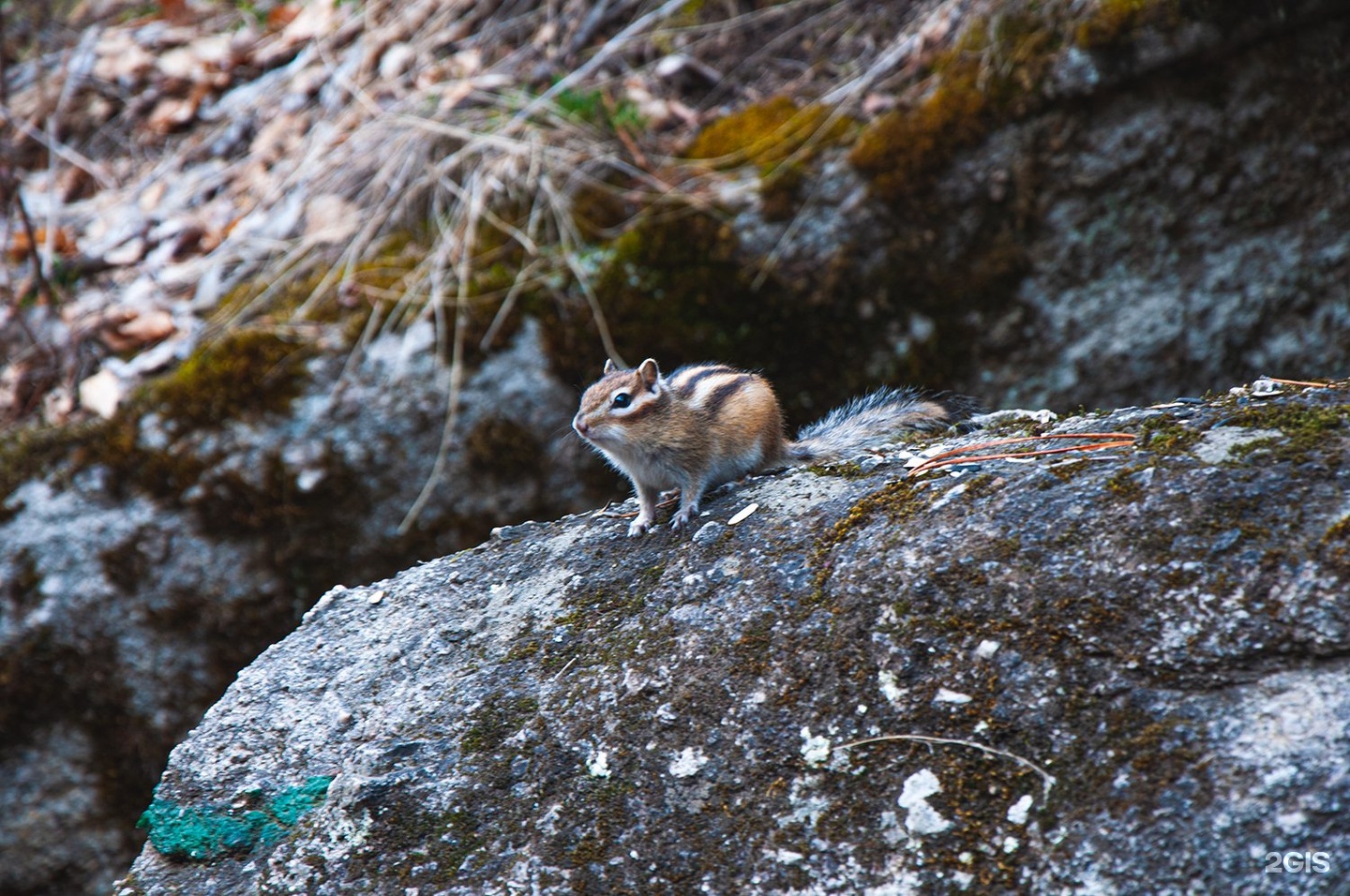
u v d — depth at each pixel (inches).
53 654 431.2
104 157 579.8
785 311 436.5
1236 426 191.6
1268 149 419.2
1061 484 194.5
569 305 438.0
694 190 450.3
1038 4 429.4
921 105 437.1
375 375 435.2
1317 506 171.0
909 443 248.5
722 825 188.4
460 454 433.1
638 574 232.4
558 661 221.0
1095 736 169.9
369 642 246.2
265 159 540.1
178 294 490.0
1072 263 429.4
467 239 459.5
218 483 430.0
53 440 440.5
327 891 204.2
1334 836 150.4
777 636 200.1
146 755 438.0
